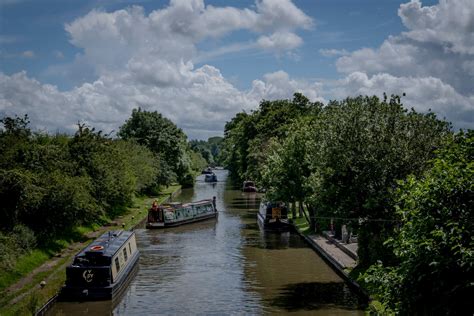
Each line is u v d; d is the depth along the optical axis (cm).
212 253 3994
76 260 2822
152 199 7594
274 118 8294
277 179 4850
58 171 3750
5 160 3488
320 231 4562
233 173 12775
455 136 1541
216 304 2662
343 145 2644
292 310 2530
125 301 2756
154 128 9094
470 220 1355
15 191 3241
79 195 3688
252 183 9656
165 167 8456
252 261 3684
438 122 2620
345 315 2431
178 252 4050
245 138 9494
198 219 5772
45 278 2894
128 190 5597
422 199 1445
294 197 4812
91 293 2698
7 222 3250
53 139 4634
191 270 3434
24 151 3731
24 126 4272
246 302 2686
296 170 4719
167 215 5400
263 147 7294
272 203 5288
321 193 2783
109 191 4709
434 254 1350
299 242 4453
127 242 3391
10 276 2795
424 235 1409
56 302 2683
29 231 3319
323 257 3725
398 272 1456
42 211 3541
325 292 2838
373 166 2581
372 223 2667
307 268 3441
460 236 1299
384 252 2620
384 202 2538
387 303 1530
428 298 1403
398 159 2552
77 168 4384
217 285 3044
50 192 3522
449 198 1405
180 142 9719
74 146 4584
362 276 1647
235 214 6494
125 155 5925
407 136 2589
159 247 4269
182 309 2597
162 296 2839
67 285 2755
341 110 2802
